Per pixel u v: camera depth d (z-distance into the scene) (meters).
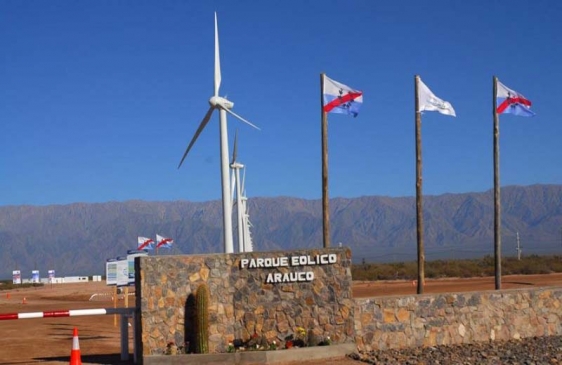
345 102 25.12
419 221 26.05
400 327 22.58
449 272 74.00
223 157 25.38
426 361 19.84
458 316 23.52
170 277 21.12
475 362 19.67
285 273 21.69
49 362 21.45
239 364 20.20
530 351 21.62
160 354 20.72
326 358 20.88
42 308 48.12
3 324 34.94
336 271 21.83
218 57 26.06
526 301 24.70
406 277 72.25
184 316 21.11
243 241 42.41
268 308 21.58
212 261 21.48
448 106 26.84
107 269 27.41
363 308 22.17
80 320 36.97
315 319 21.67
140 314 20.94
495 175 27.88
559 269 74.69
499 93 27.94
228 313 21.48
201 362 20.14
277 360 20.39
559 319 25.17
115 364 21.06
